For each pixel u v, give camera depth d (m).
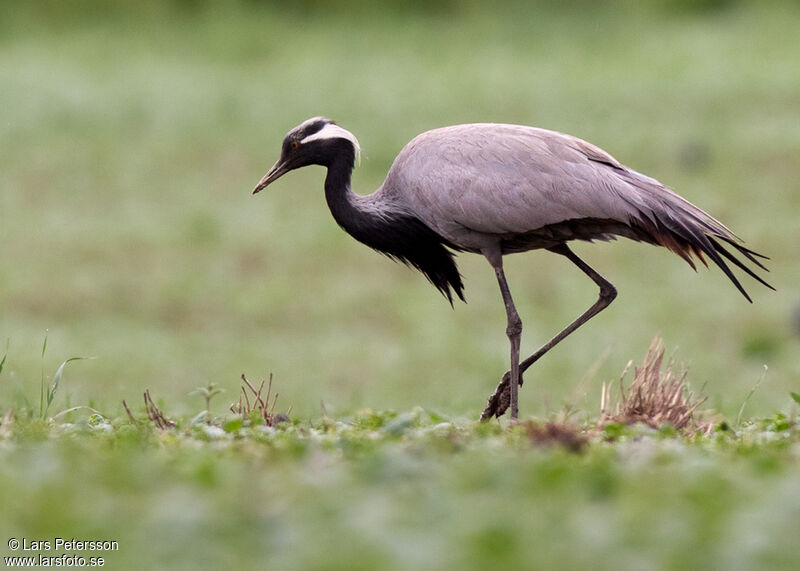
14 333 17.92
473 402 14.30
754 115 26.77
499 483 6.55
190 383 15.81
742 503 6.11
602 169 10.11
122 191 23.88
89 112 27.08
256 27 33.44
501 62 31.12
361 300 19.67
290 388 15.63
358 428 9.21
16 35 32.59
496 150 10.23
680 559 5.32
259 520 5.88
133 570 5.38
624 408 10.01
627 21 34.50
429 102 27.98
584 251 21.33
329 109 27.62
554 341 10.62
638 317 18.72
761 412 12.78
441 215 10.34
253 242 21.77
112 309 19.27
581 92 28.44
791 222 22.08
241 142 26.02
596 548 5.45
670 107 27.31
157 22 33.78
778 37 32.22
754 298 19.36
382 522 5.74
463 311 19.23
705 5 35.09
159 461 7.10
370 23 34.78
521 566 5.23
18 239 21.62
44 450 7.41
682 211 10.05
